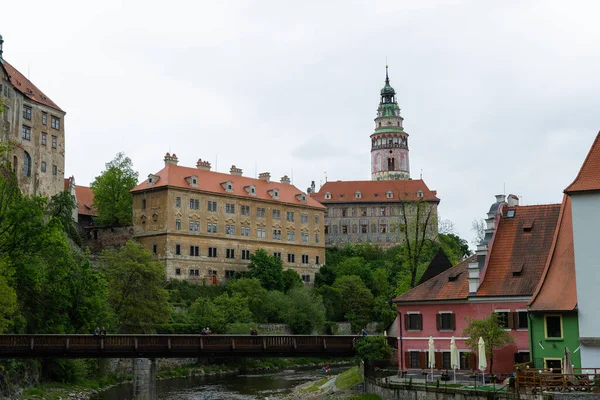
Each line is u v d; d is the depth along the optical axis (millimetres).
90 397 87062
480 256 71375
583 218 58594
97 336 70438
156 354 71812
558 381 50281
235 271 165250
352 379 82625
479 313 69438
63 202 137125
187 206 158500
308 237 182125
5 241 76000
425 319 73312
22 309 85875
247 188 171375
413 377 69625
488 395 53188
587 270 58219
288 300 147500
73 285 94375
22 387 80375
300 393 88188
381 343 75438
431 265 92125
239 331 127312
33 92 142500
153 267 115250
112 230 162125
